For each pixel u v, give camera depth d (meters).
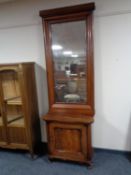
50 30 2.25
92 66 2.16
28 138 2.45
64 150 2.29
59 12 2.14
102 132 2.50
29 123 2.41
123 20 2.14
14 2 2.50
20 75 2.27
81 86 2.30
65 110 2.34
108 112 2.42
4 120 2.52
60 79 2.37
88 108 2.26
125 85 2.29
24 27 2.54
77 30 2.19
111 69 2.30
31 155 2.48
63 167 2.27
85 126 2.10
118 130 2.43
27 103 2.36
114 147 2.50
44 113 2.74
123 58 2.23
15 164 2.37
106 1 2.15
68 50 2.28
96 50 2.30
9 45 2.68
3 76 2.60
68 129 2.19
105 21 2.20
